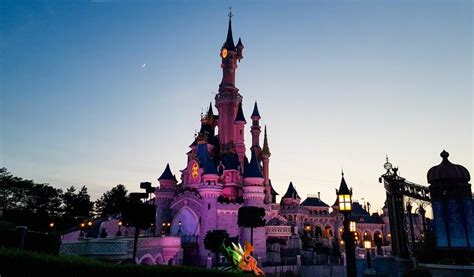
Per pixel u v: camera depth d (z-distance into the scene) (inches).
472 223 966.4
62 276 541.0
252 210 2354.8
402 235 1368.1
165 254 1945.1
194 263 2674.7
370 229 4357.8
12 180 3004.4
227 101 3779.5
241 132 3730.3
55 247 758.5
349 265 648.4
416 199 1441.9
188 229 2874.0
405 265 1302.9
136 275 546.6
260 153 3858.3
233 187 3316.9
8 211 1994.3
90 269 544.4
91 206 4143.7
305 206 4375.0
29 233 721.6
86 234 2101.4
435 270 1005.2
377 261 1547.7
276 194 4259.4
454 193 997.2
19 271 546.9
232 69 3951.8
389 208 1493.6
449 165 1026.1
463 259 963.3
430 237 1216.2
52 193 3270.2
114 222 2445.9
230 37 4082.2
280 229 3029.0
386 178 1445.6
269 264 2600.9
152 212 1346.0
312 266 2469.2
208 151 3476.9
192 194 2977.4
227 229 2898.6
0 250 570.9
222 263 2349.9
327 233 4116.6
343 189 692.1
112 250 1188.5
